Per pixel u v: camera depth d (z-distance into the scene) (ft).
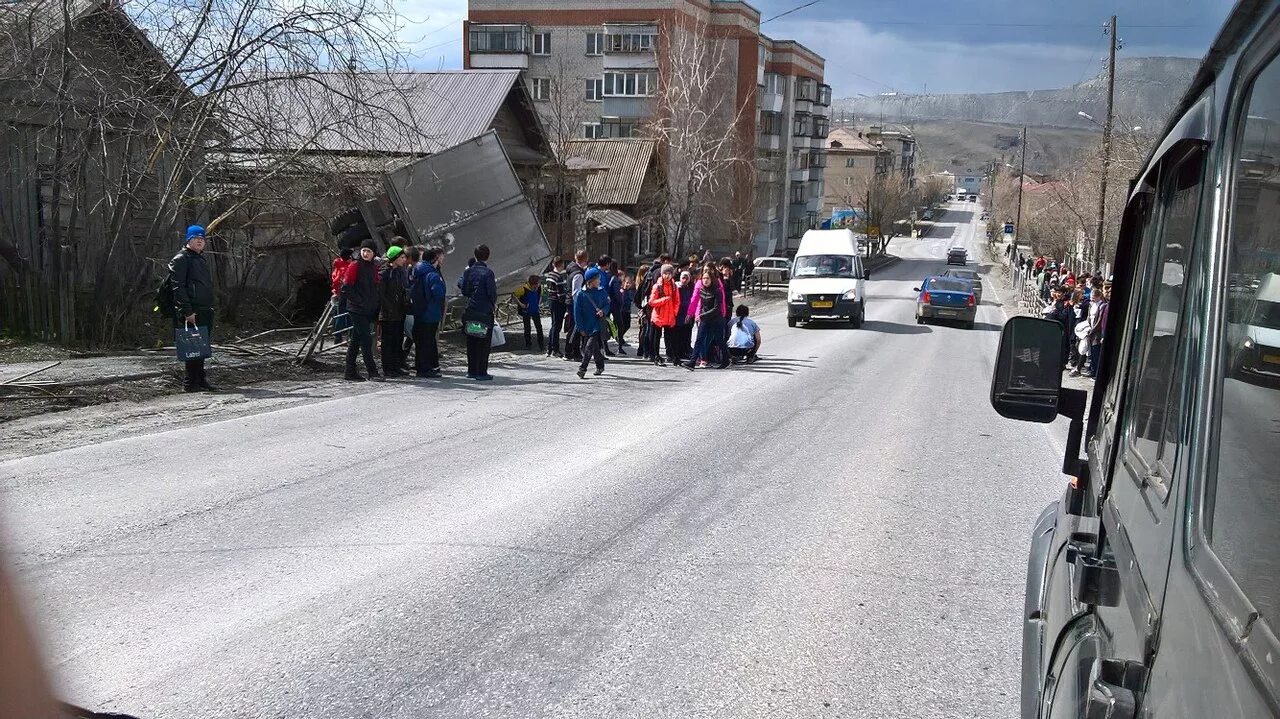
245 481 23.13
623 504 22.53
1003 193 352.69
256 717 12.07
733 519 21.68
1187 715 4.02
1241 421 4.43
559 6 194.80
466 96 95.86
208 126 47.16
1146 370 7.18
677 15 183.42
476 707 12.57
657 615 15.89
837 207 397.60
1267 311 4.28
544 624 15.31
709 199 146.10
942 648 14.93
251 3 43.91
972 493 25.09
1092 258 129.59
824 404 39.99
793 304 87.40
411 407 34.94
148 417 30.86
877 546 20.10
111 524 19.42
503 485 23.81
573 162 126.72
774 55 234.38
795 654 14.56
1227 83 5.37
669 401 39.06
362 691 12.85
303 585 16.49
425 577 17.12
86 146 44.78
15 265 46.91
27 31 42.73
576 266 55.26
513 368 49.34
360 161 53.06
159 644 14.01
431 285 42.91
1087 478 9.61
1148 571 5.35
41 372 36.24
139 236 51.90
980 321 108.37
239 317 60.44
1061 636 6.98
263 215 55.31
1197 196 5.88
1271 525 3.75
